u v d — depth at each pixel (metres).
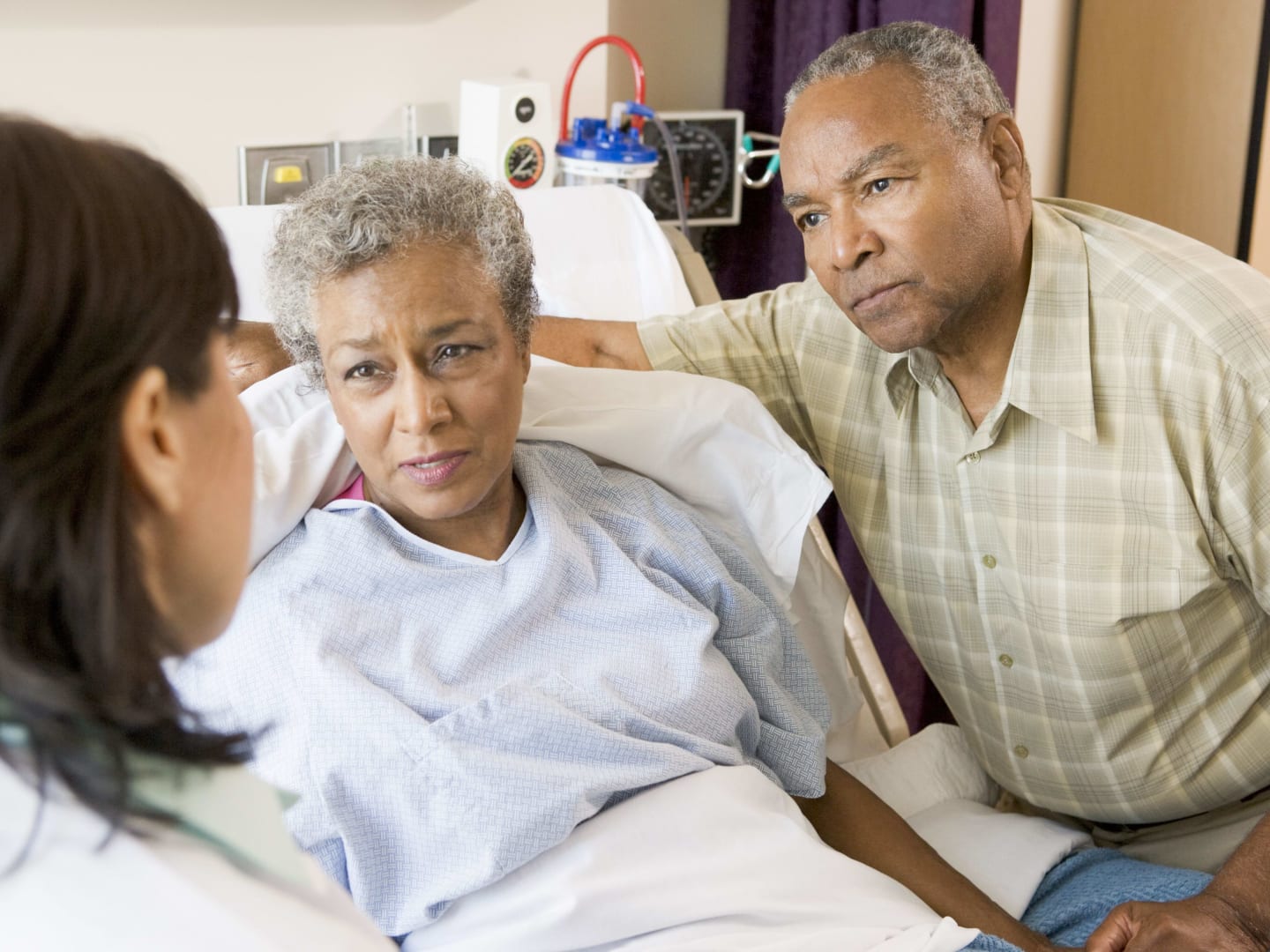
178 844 0.51
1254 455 1.27
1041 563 1.38
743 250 2.81
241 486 0.55
